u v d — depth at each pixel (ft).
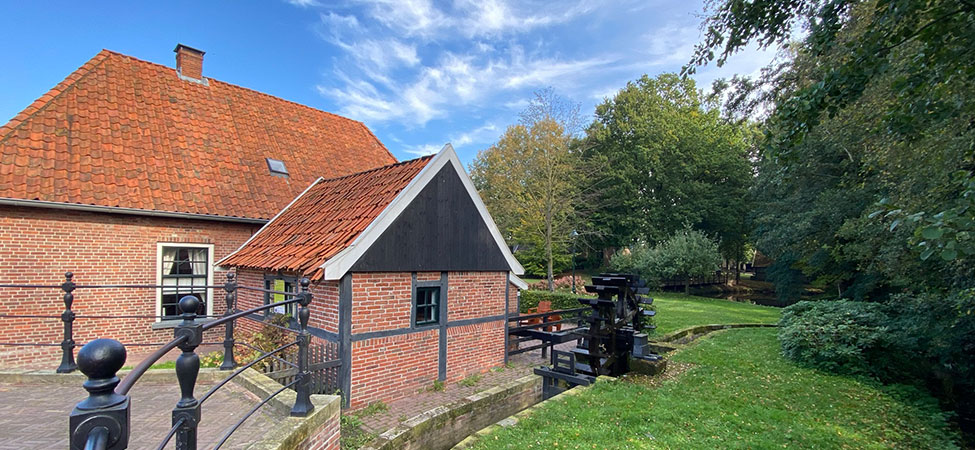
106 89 37.47
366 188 31.45
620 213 119.85
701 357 35.06
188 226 34.40
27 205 27.55
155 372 17.48
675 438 19.31
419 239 27.25
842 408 24.54
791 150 18.12
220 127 42.32
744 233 121.60
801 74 35.24
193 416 7.86
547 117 81.82
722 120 62.59
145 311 32.48
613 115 124.47
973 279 25.72
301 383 12.98
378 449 18.63
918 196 25.14
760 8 19.20
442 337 28.86
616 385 27.27
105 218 31.04
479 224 31.63
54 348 29.32
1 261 27.50
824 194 61.21
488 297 32.50
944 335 32.09
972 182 12.17
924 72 15.85
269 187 40.19
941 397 31.65
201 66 45.70
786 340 35.58
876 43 15.79
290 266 25.18
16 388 15.90
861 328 32.71
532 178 86.22
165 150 36.63
